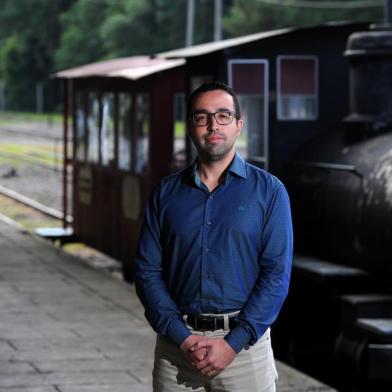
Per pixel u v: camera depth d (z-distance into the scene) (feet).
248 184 18.26
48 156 143.84
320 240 35.86
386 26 37.17
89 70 58.95
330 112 41.24
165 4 298.97
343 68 41.39
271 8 260.01
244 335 17.81
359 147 35.32
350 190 34.12
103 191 57.88
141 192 51.29
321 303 35.88
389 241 32.01
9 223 74.18
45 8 370.12
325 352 36.04
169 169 49.83
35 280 48.88
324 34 41.14
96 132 58.95
